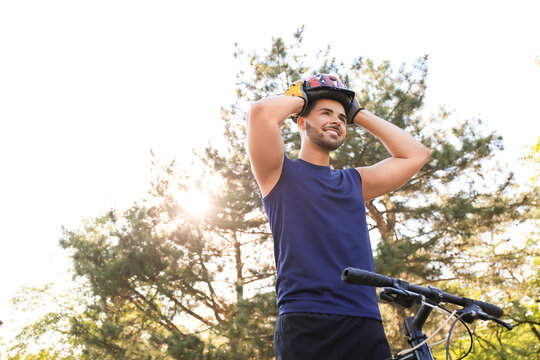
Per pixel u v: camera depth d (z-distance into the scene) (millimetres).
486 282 11820
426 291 1449
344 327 1705
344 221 1931
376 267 9281
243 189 12891
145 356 10398
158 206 12742
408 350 1458
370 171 2232
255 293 9727
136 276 12031
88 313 13203
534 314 13008
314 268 1789
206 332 11547
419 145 2334
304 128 2119
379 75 12828
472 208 10984
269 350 9883
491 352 12008
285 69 12844
